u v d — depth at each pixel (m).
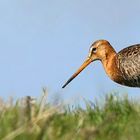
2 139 10.12
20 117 11.27
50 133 10.39
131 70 23.56
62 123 11.79
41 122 11.10
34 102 12.55
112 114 13.11
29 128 10.52
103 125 11.56
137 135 11.09
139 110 13.61
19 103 13.21
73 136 10.62
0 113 12.32
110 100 14.63
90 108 14.36
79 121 12.34
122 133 11.49
